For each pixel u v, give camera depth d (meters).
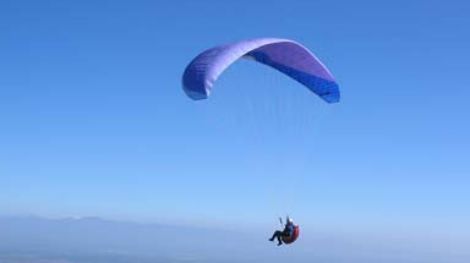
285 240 20.72
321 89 24.55
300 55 23.47
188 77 20.52
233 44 21.69
